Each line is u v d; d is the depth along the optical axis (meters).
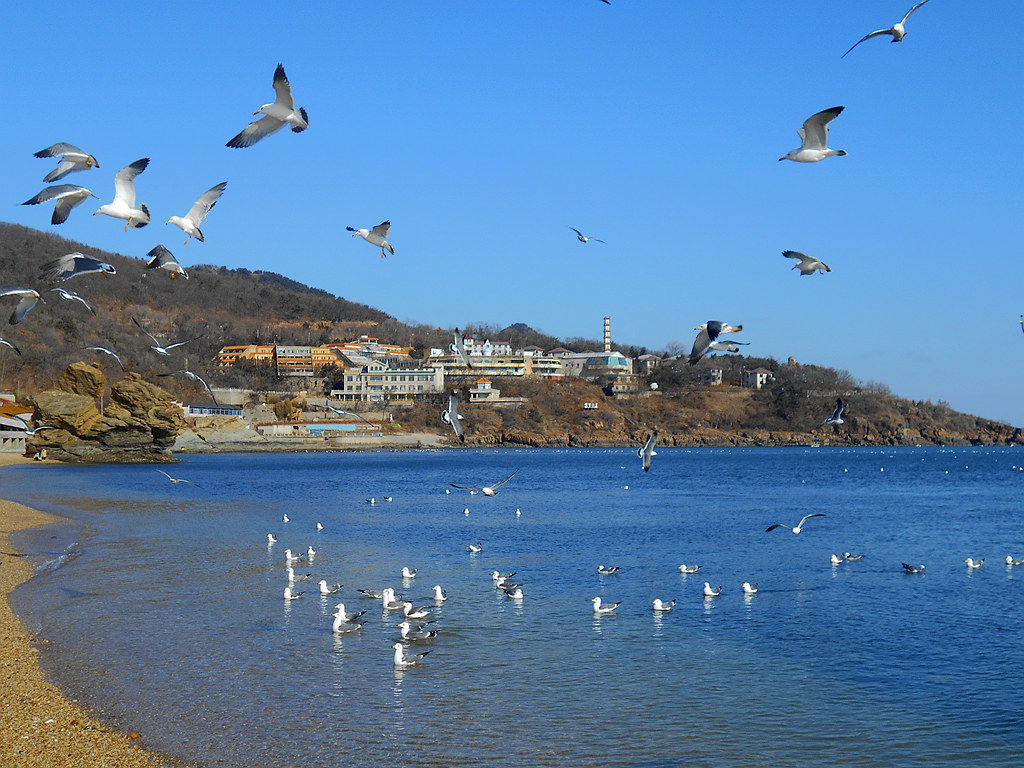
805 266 26.41
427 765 23.30
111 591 44.34
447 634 37.25
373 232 29.30
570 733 25.86
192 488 122.00
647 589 48.31
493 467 193.00
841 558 57.88
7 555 54.78
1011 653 35.22
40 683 28.94
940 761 24.44
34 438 173.75
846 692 30.08
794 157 23.16
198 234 24.50
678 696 29.41
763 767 23.80
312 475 159.25
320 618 39.31
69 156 23.64
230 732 25.06
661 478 157.75
